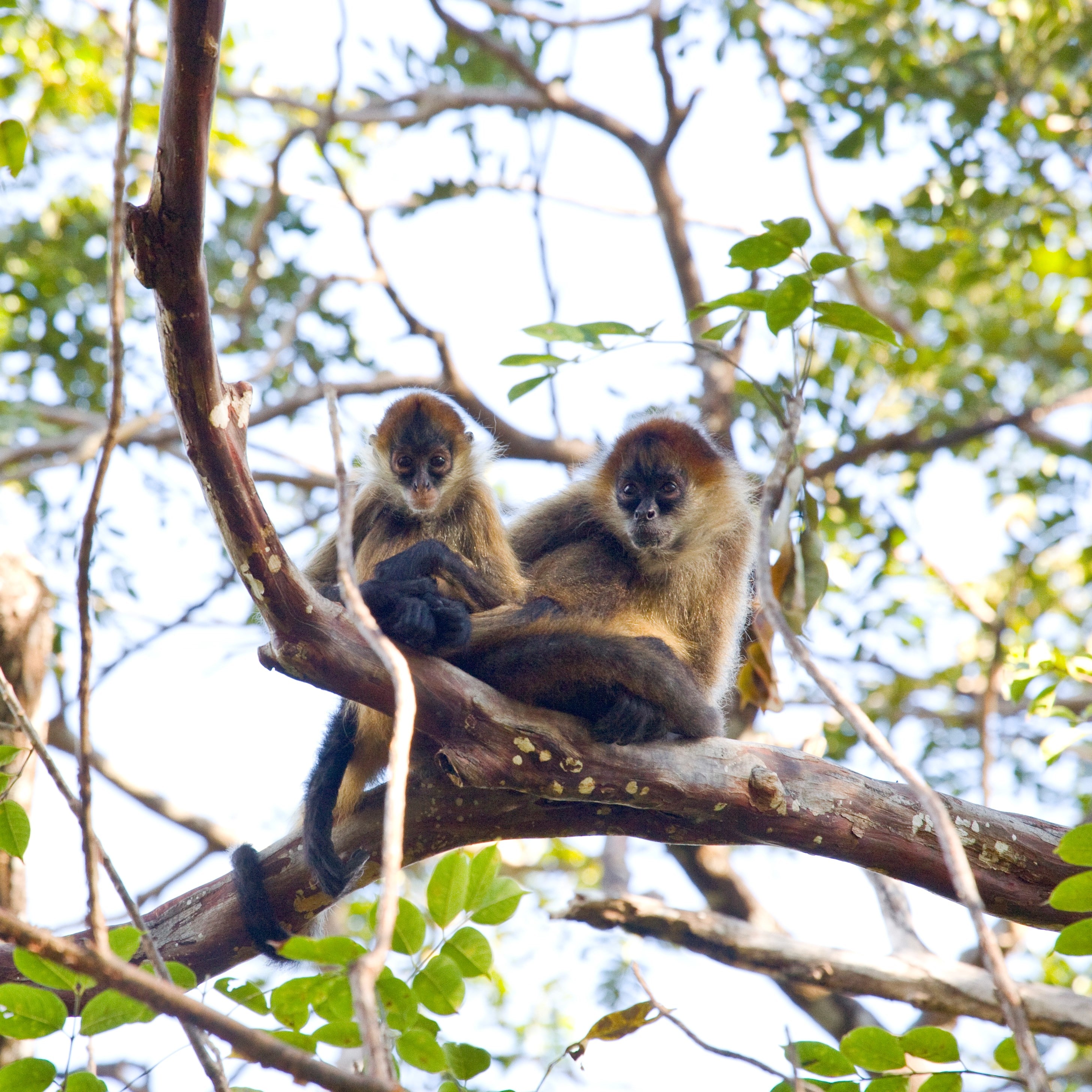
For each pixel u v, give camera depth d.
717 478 12.57
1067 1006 11.68
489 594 10.63
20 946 5.26
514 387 9.53
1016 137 18.73
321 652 8.28
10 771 10.89
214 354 7.37
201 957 9.29
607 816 9.42
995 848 9.20
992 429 20.47
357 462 13.61
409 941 7.30
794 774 9.20
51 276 20.14
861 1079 7.91
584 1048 8.28
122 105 5.98
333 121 19.02
